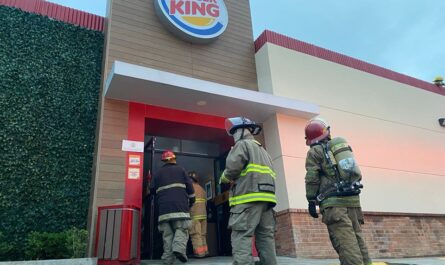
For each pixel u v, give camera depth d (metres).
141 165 6.44
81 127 6.86
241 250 2.95
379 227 7.99
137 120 6.74
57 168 6.36
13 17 6.96
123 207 5.19
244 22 9.17
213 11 8.41
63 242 5.15
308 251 6.69
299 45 9.12
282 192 7.26
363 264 3.17
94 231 5.55
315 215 3.41
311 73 8.92
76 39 7.51
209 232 7.93
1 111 6.22
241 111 7.60
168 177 5.54
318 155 3.50
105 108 6.54
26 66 6.75
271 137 7.86
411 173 9.43
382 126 9.59
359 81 9.80
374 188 8.50
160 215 5.33
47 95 6.75
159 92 6.61
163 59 7.50
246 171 3.21
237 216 3.07
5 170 5.93
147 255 6.61
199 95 6.80
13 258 5.51
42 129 6.48
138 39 7.36
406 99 10.65
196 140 8.27
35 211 5.94
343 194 3.32
